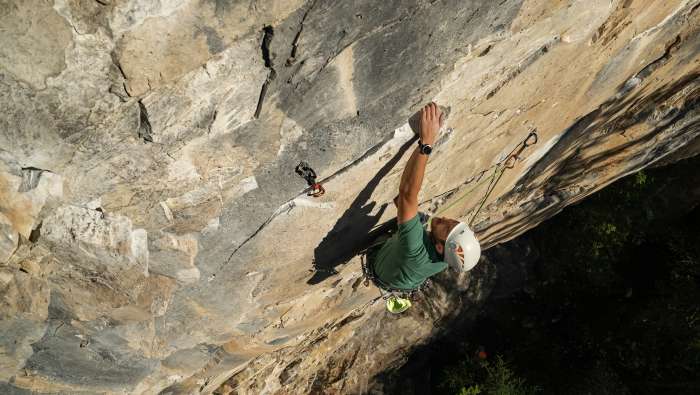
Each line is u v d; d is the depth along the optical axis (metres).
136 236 1.93
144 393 3.05
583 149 5.18
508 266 9.12
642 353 9.21
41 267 1.78
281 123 1.91
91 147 1.57
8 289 1.74
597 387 9.27
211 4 1.42
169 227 2.03
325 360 6.76
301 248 2.79
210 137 1.77
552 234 9.36
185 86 1.56
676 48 3.89
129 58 1.42
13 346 2.00
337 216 2.74
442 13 1.91
